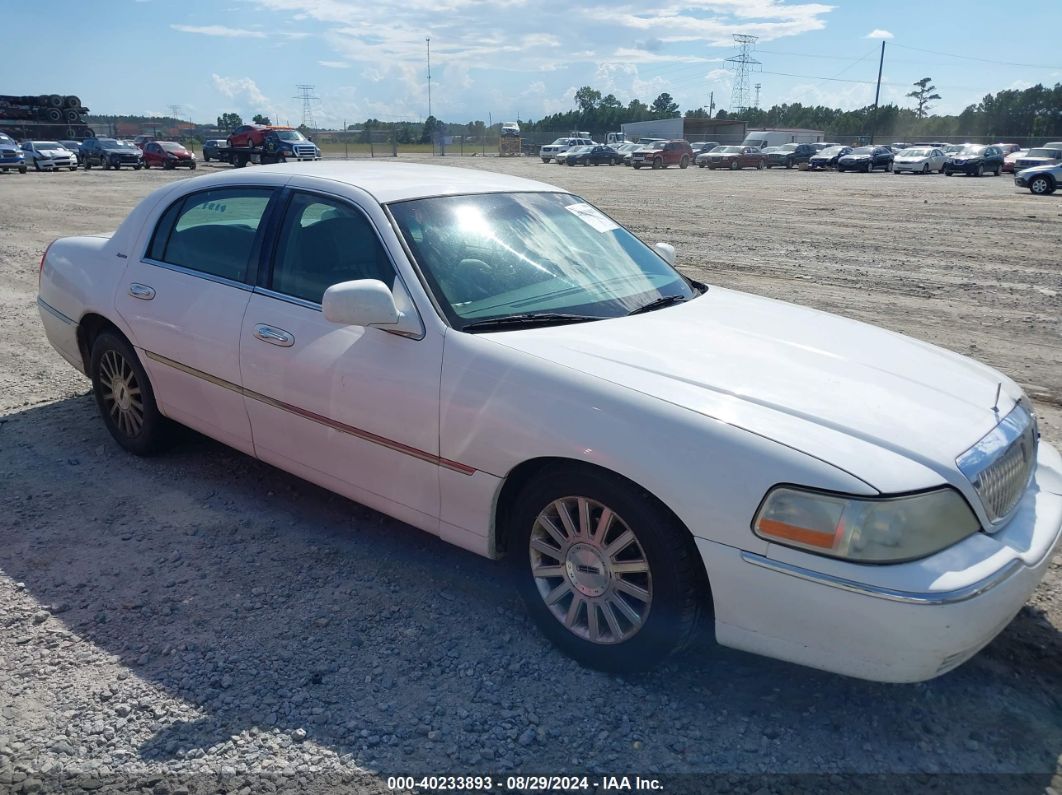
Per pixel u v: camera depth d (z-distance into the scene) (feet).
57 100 198.80
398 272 11.41
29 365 22.63
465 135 243.81
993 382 11.07
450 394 10.58
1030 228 56.85
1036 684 10.12
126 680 9.95
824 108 412.57
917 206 74.79
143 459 16.21
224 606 11.49
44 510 14.15
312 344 12.05
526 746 9.02
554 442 9.69
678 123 241.96
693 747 9.04
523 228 13.00
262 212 13.44
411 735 9.14
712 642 10.87
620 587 9.77
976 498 8.76
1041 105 380.58
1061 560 12.87
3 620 11.08
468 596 11.84
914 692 9.95
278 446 13.06
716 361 10.30
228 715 9.39
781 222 61.16
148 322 14.60
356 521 13.99
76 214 64.13
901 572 8.19
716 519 8.79
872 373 10.47
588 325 11.27
